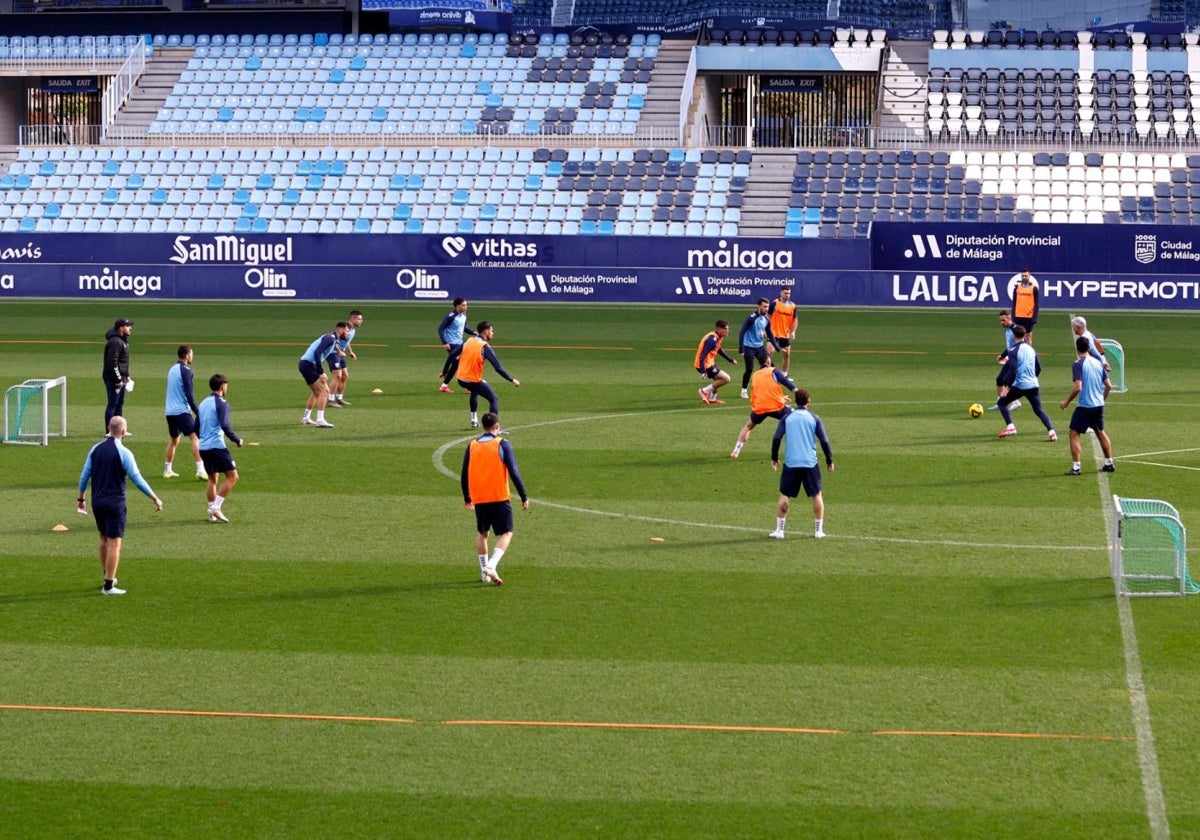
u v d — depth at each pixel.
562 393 33.31
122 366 28.16
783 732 13.53
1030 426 28.95
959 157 58.34
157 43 67.62
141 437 27.94
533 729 13.63
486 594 17.78
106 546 17.62
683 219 56.75
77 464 25.47
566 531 20.86
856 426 29.03
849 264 51.78
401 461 25.73
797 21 65.81
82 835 11.63
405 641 16.02
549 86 64.38
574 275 53.16
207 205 58.88
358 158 60.41
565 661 15.39
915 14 65.75
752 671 15.09
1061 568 18.83
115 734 13.52
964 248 51.19
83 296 54.81
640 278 52.91
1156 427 28.84
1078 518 21.52
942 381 35.03
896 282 51.56
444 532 20.81
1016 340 27.78
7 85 68.75
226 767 12.83
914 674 14.97
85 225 58.62
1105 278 50.62
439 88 64.62
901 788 12.40
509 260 53.41
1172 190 56.31
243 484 23.88
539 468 25.11
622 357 39.41
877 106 63.62
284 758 13.02
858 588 18.00
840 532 20.73
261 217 58.28
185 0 70.00
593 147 60.91
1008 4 65.12
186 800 12.23
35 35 70.06
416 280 53.78
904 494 23.08
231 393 33.19
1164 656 15.42
